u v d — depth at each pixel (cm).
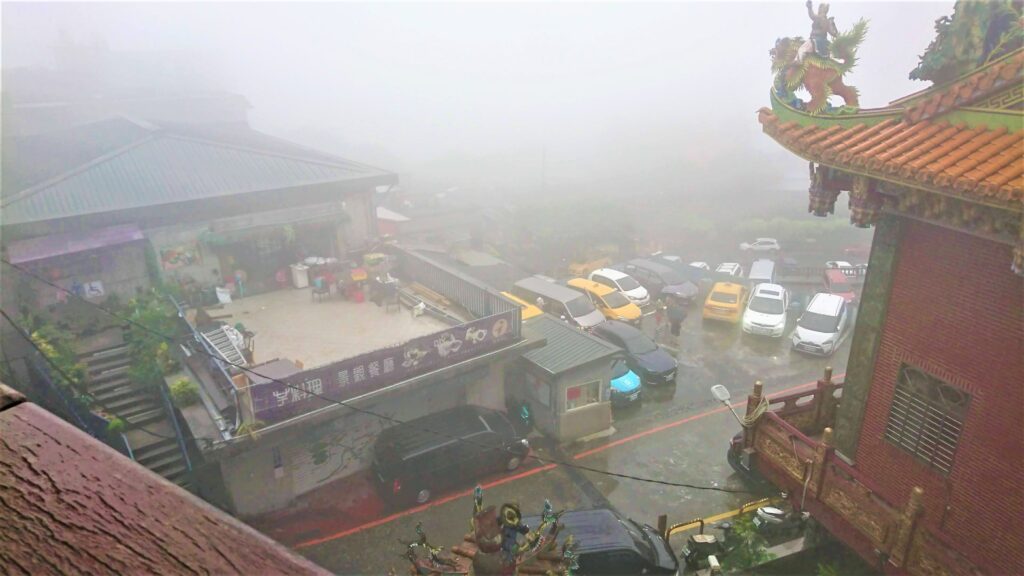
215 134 2456
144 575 91
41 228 1633
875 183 854
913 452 902
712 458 1847
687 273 3378
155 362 1572
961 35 754
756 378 2331
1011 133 709
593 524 1287
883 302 917
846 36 838
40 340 1545
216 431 1377
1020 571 766
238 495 1525
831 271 3222
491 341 1691
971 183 660
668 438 1948
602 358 1873
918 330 874
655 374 2223
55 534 98
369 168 2147
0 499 105
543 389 1911
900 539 830
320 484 1650
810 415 1248
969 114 747
